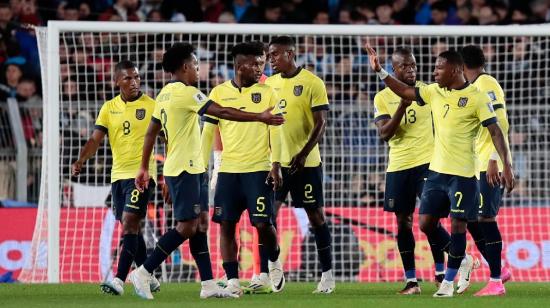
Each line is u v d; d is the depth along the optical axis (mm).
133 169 34500
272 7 65688
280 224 45281
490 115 30141
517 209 45594
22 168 49969
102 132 35219
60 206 46562
